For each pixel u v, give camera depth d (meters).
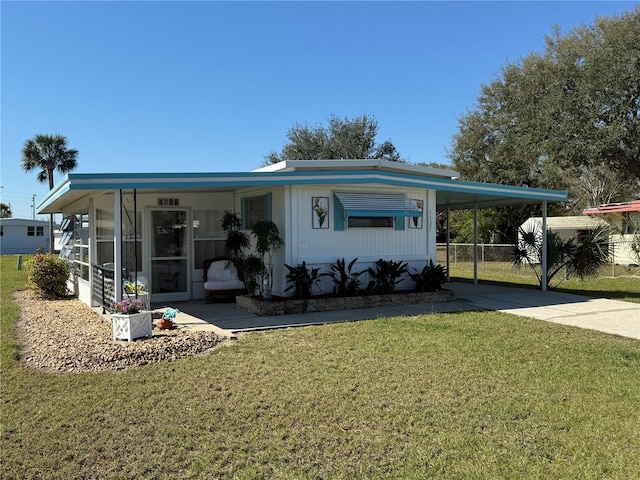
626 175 29.39
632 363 6.17
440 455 3.75
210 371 5.77
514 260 15.16
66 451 3.84
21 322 9.37
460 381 5.39
